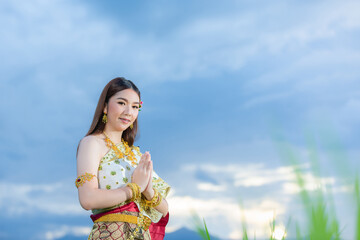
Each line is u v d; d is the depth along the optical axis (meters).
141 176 2.27
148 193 2.37
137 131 2.70
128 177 2.35
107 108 2.46
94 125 2.45
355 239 0.58
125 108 2.43
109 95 2.46
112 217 2.18
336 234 0.59
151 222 2.53
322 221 0.60
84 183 2.14
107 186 2.25
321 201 0.61
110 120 2.45
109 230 2.15
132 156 2.50
